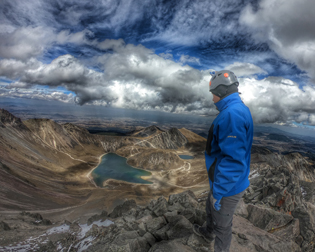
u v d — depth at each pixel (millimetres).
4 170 88688
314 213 6746
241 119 2436
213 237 3439
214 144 2854
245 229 4953
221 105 2867
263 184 11477
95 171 156125
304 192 11492
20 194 70938
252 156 122938
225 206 2789
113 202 85188
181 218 4797
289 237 5227
